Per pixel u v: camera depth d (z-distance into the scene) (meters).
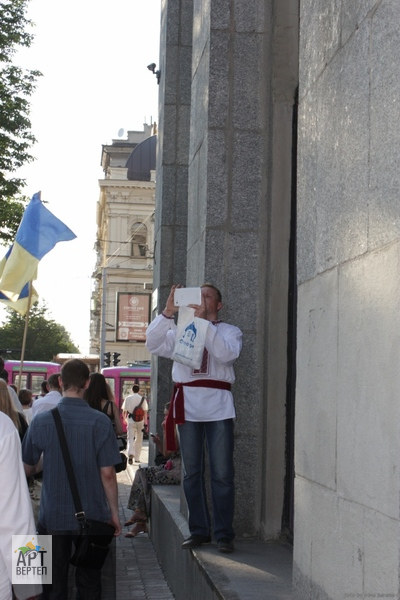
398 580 2.66
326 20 3.72
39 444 5.38
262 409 6.20
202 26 6.87
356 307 3.17
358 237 3.18
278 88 6.38
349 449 3.19
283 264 6.24
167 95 10.51
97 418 5.46
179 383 5.72
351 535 3.13
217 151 6.39
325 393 3.54
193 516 5.80
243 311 6.29
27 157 20.73
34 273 10.58
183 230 10.41
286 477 6.05
